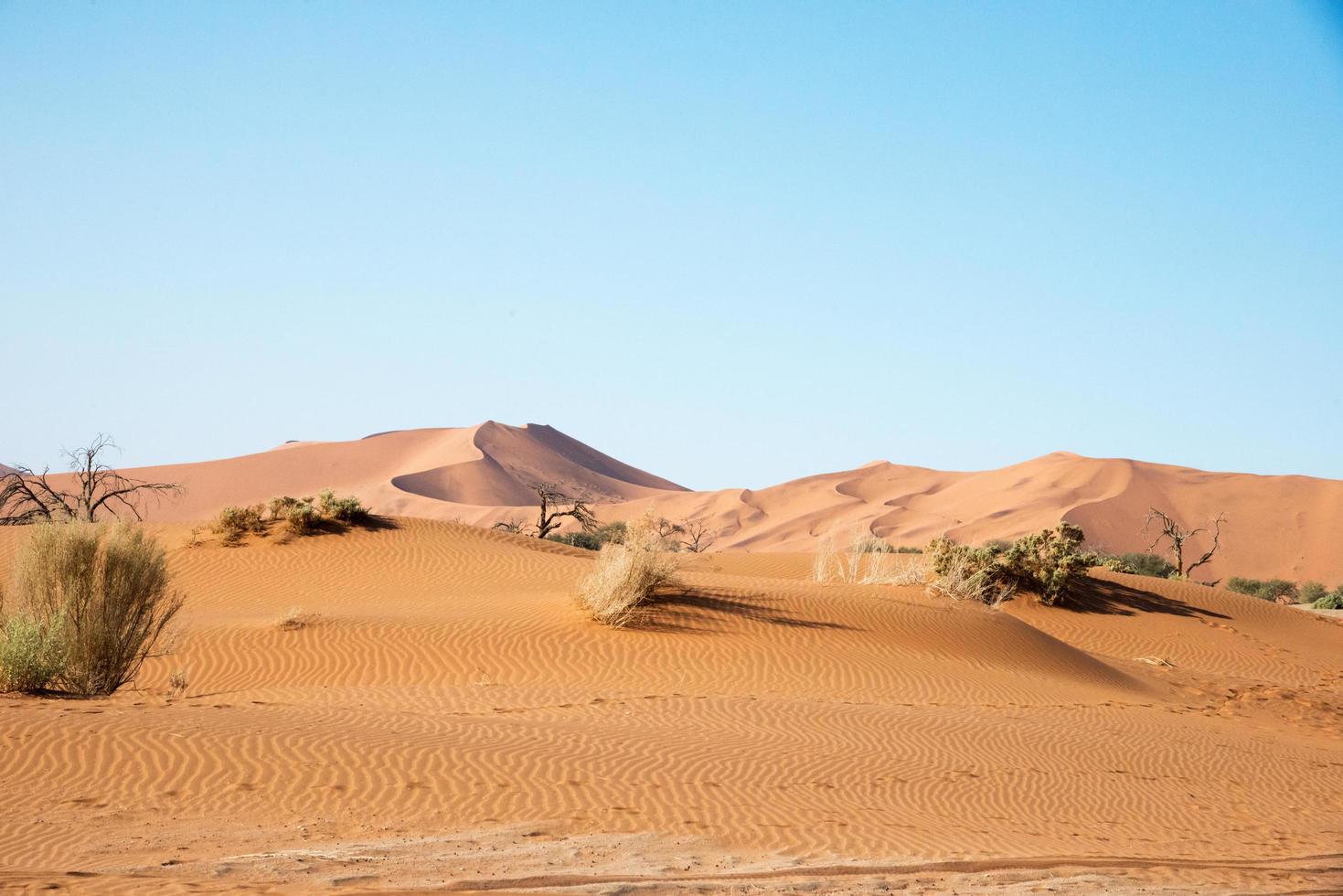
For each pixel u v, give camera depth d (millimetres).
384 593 33094
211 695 18719
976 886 9602
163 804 10797
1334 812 15641
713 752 15359
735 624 26953
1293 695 30703
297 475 153125
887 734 18016
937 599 32688
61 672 16938
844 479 148750
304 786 11727
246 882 8391
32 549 17812
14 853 8953
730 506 141500
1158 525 113625
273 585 33688
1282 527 111938
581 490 170500
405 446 169125
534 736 15188
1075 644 37562
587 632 25531
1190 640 39438
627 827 11305
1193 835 13352
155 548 18828
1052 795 15023
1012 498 124312
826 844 11250
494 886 8719
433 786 12164
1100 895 9266
